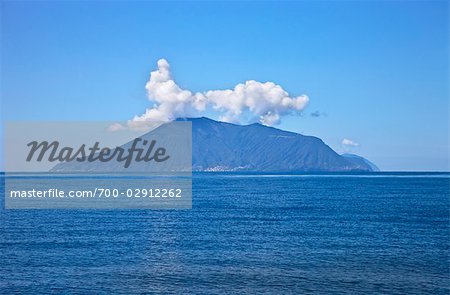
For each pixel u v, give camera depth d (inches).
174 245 1923.0
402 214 2950.3
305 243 1962.4
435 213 2999.5
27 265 1569.9
